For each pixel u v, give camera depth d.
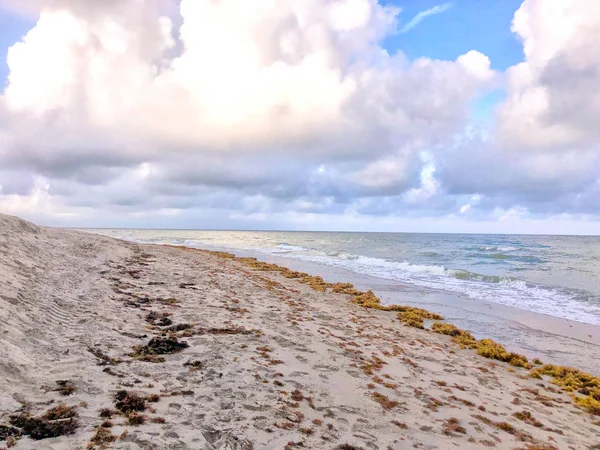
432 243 69.50
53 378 4.67
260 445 3.96
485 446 4.77
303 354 7.25
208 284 13.69
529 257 38.41
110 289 10.38
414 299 16.84
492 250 49.44
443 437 4.84
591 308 15.33
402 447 4.42
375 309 13.98
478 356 9.36
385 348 8.66
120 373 5.21
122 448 3.47
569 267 30.16
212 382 5.41
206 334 7.68
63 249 15.12
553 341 11.07
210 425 4.20
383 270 27.17
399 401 5.77
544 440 5.20
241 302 11.25
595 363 9.38
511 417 5.87
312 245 62.31
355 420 4.93
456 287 20.08
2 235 12.41
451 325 11.80
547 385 7.77
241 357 6.59
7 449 3.17
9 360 4.63
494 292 18.75
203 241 70.00
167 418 4.19
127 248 23.48
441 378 7.25
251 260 27.58
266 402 5.00
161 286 12.12
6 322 5.79
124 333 6.98
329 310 12.38
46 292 8.27
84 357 5.49
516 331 12.05
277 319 9.73
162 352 6.37
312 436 4.32
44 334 6.02
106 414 4.05
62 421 3.75
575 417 6.26
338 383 6.11
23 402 3.98
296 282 19.00
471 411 5.83
